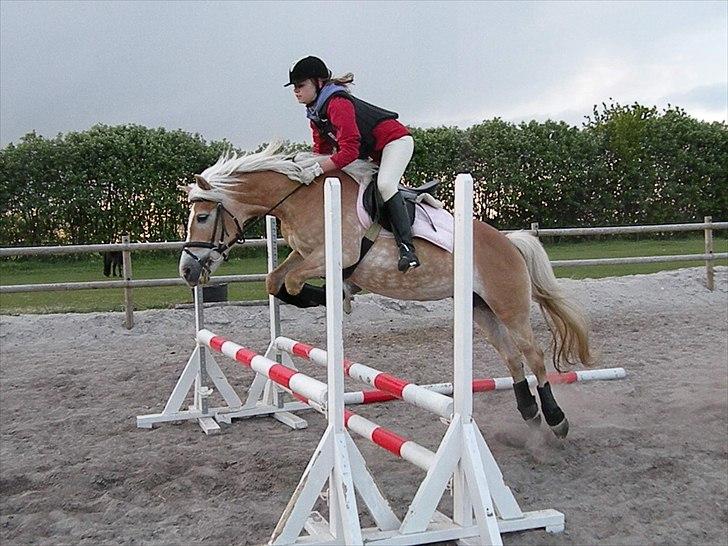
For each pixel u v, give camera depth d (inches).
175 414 202.7
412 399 129.5
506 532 125.0
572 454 167.0
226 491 149.2
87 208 674.2
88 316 352.5
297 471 160.1
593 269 554.3
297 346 188.2
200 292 207.3
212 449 177.5
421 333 336.8
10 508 141.3
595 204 862.5
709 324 344.8
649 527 128.8
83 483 153.5
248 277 362.9
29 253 328.5
